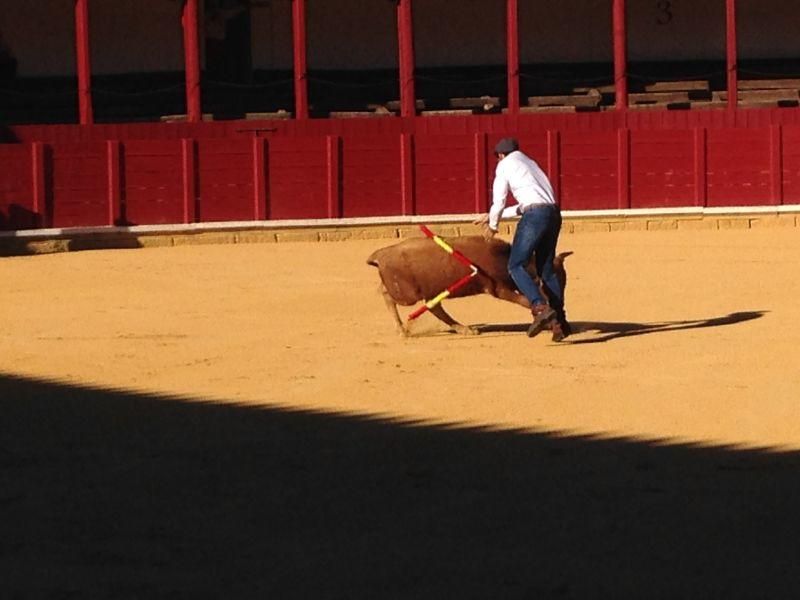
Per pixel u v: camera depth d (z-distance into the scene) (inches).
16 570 361.1
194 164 1300.4
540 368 623.8
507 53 1617.9
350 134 1416.1
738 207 1366.9
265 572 357.1
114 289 951.6
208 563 365.1
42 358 674.8
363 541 381.7
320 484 439.5
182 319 799.7
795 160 1368.1
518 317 771.4
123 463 469.4
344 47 1643.7
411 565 361.4
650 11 1652.3
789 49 1642.5
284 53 1637.6
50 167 1259.2
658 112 1437.0
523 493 426.6
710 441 490.0
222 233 1305.4
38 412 550.9
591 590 342.0
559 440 493.0
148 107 1563.7
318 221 1323.8
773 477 442.6
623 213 1359.5
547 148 1358.3
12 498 429.1
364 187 1336.1
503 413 536.4
